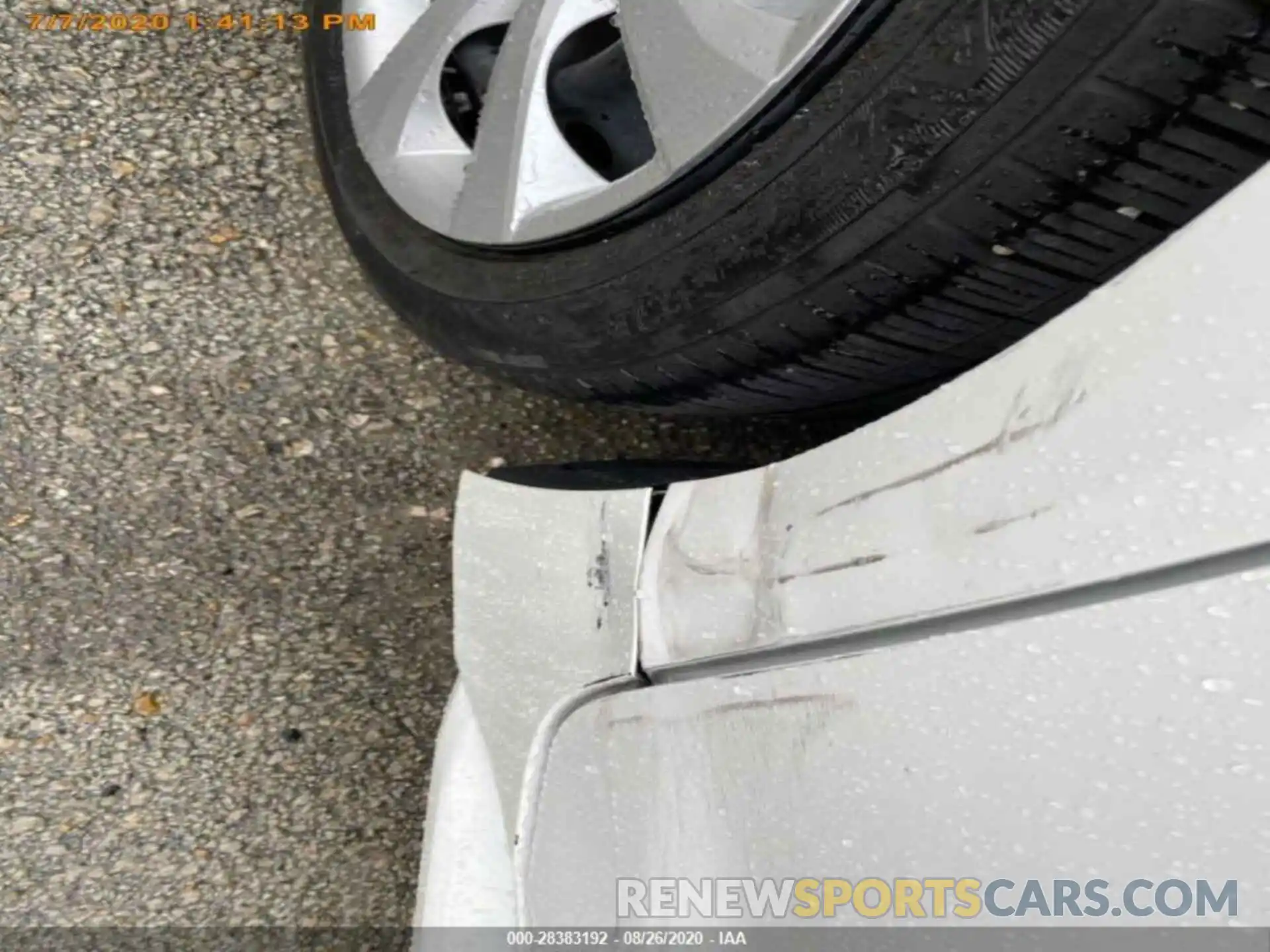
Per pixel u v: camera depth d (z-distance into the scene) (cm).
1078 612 55
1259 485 49
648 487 94
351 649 138
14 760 131
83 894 131
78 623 133
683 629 82
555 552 98
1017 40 73
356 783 137
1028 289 88
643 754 83
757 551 78
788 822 68
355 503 139
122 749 133
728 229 93
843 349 99
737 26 89
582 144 115
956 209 82
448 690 139
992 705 57
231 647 136
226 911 133
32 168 137
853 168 84
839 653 68
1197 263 54
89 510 134
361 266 128
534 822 96
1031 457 59
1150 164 76
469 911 103
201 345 138
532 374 116
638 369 108
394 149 119
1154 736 51
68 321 136
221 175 141
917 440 68
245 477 137
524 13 106
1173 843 49
